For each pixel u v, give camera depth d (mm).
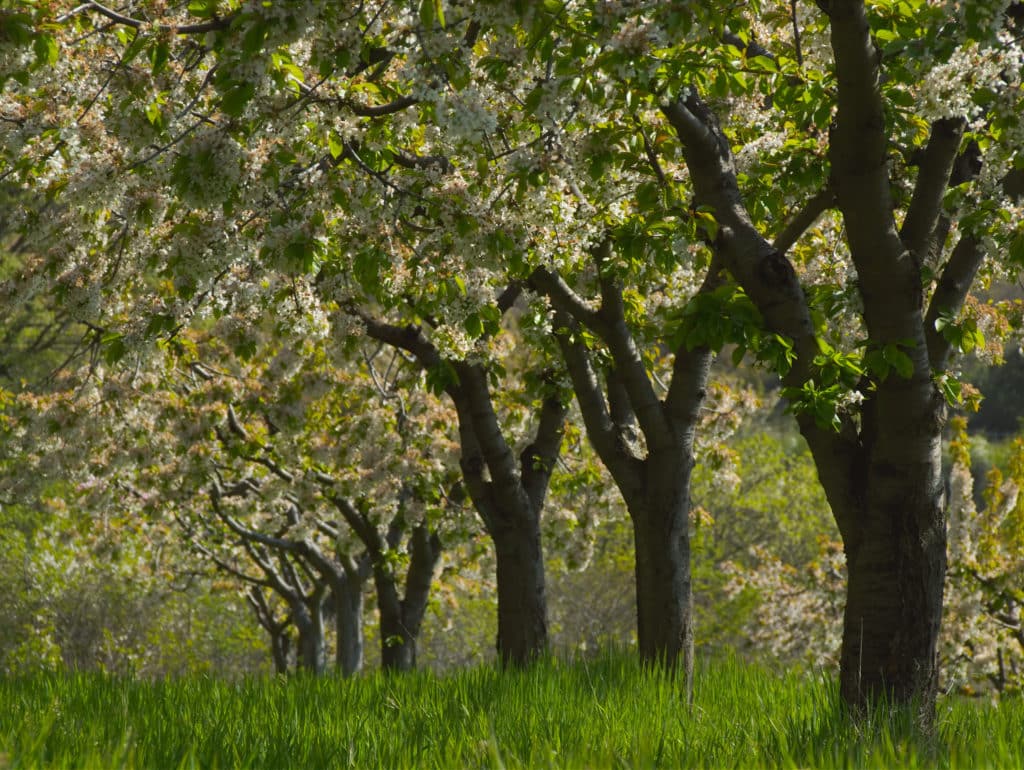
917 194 10328
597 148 10883
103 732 9023
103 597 36406
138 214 10859
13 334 41188
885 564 9711
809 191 12516
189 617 38281
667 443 14250
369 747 8609
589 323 14039
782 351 9219
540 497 18719
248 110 9688
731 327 9055
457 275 12547
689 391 14312
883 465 9703
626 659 13430
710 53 9805
